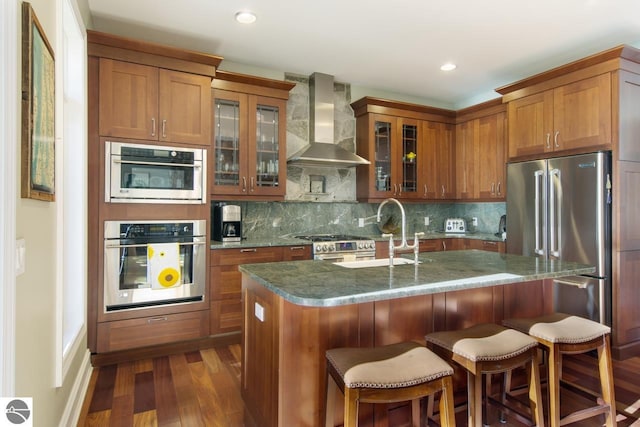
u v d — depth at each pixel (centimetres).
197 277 316
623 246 301
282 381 164
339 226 461
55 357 176
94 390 246
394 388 138
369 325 183
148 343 297
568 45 338
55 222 178
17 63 121
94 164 280
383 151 453
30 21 128
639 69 310
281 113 385
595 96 315
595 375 269
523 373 248
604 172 304
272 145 385
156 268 299
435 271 207
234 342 333
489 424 208
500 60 374
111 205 286
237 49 351
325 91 421
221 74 350
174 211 309
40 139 145
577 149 329
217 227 365
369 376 136
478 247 441
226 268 331
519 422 209
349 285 169
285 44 339
